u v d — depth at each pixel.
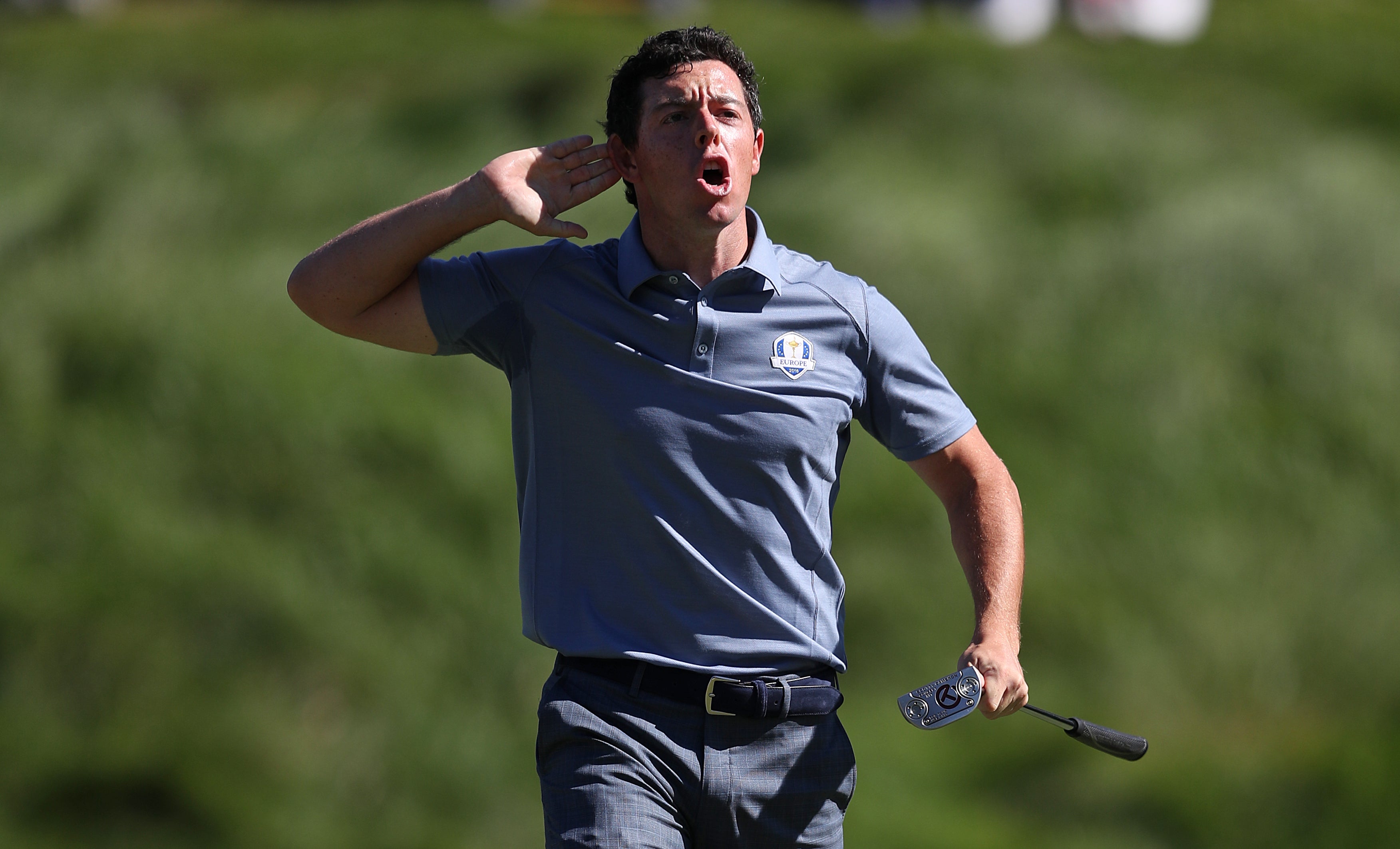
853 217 36.22
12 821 22.20
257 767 23.67
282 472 28.14
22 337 30.55
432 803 23.70
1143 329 33.28
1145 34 71.56
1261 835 22.97
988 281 34.62
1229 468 30.56
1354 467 30.86
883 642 27.34
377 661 25.22
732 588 9.38
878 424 10.09
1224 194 38.22
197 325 30.97
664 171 9.48
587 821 9.17
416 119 46.22
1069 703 26.38
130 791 22.91
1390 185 38.94
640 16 77.44
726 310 9.58
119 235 36.19
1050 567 28.45
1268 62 56.31
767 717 9.40
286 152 41.41
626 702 9.41
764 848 9.55
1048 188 39.62
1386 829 22.75
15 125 48.25
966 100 43.75
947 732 25.77
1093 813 23.59
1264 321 33.66
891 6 75.88
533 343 9.75
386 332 9.91
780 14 79.44
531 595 9.70
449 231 9.65
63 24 79.06
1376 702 26.14
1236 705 26.41
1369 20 76.88
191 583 25.62
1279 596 28.28
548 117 46.12
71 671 24.67
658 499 9.40
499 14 76.44
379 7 79.31
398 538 27.25
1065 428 31.42
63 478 27.48
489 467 29.17
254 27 74.19
